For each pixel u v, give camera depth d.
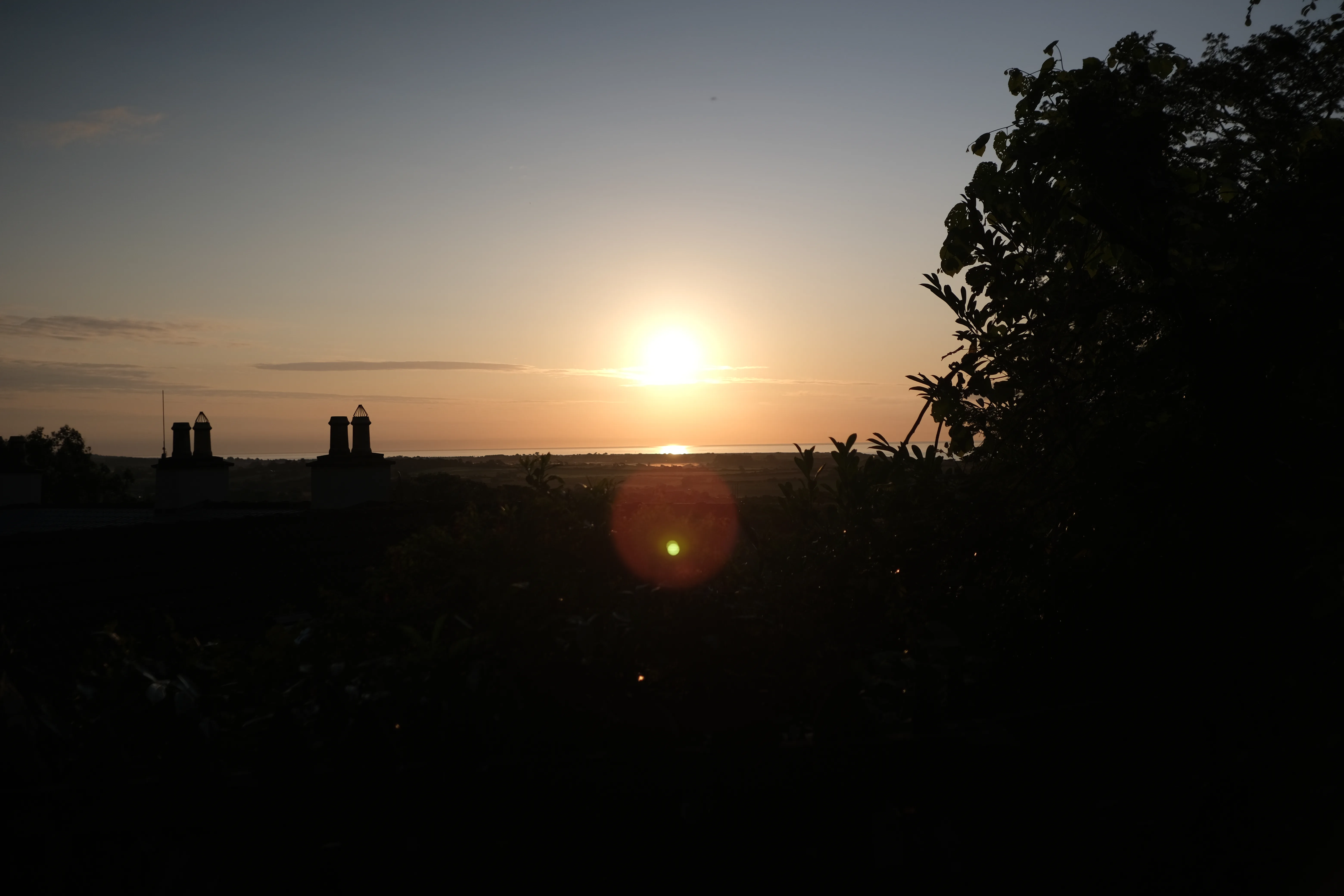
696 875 2.59
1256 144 3.85
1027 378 3.83
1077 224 3.79
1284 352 3.11
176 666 2.98
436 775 2.51
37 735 2.59
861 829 2.66
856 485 3.56
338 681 2.81
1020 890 2.67
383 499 15.40
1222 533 3.16
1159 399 3.62
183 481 16.80
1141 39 3.91
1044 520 3.70
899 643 3.29
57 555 9.19
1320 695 2.93
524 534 3.51
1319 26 13.44
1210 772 2.99
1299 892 2.77
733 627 3.01
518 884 2.52
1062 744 2.91
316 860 2.48
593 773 2.59
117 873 2.45
